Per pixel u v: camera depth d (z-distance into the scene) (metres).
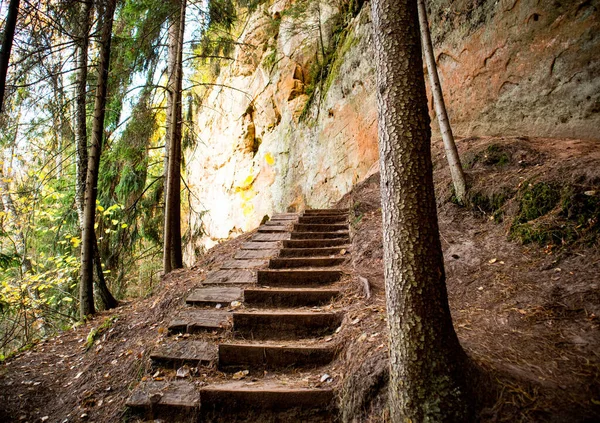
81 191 7.23
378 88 2.48
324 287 4.64
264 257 5.88
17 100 6.16
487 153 6.06
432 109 9.00
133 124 8.33
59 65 6.24
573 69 6.00
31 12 5.11
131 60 7.97
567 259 3.54
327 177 11.72
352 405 2.58
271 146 14.41
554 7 6.28
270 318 3.83
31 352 4.87
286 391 2.86
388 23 2.42
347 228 6.95
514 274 3.70
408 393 2.10
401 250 2.25
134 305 6.30
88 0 5.98
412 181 2.28
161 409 2.98
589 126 5.76
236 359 3.41
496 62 7.33
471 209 5.25
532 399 2.04
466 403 2.02
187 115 14.21
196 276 6.06
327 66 12.91
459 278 4.02
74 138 7.46
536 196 4.34
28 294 8.59
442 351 2.11
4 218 8.53
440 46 8.70
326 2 13.60
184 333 3.95
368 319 3.48
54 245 7.77
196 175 19.34
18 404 3.63
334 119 11.70
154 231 11.95
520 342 2.69
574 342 2.56
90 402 3.45
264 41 15.36
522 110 6.85
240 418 2.84
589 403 1.99
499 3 7.25
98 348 4.55
